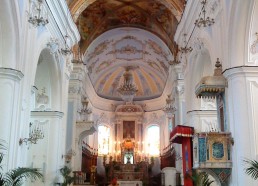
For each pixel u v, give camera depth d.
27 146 11.91
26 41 11.58
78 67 23.11
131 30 26.22
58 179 16.27
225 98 11.01
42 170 15.82
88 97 29.52
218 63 11.26
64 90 17.53
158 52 27.75
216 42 11.95
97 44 26.39
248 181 9.58
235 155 10.14
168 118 28.47
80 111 23.55
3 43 10.66
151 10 23.31
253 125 10.00
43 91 16.61
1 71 10.54
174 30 22.20
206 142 10.54
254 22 10.29
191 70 15.73
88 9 22.78
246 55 10.41
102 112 33.56
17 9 10.48
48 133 16.31
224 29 10.96
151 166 30.80
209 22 12.30
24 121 11.61
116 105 34.09
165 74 29.72
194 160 11.03
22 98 11.24
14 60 10.77
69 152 21.25
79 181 21.28
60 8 15.32
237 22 10.25
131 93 28.55
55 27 15.40
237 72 10.27
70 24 17.52
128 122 33.75
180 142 14.38
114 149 33.03
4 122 10.39
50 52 15.02
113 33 26.30
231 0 10.31
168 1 19.45
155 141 33.22
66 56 17.75
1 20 10.42
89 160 29.22
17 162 10.82
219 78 10.95
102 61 30.33
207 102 15.75
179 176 21.62
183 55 17.50
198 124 15.60
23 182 11.09
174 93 24.05
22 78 11.20
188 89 16.12
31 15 11.98
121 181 26.08
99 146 32.72
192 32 15.53
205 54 14.38
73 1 19.42
